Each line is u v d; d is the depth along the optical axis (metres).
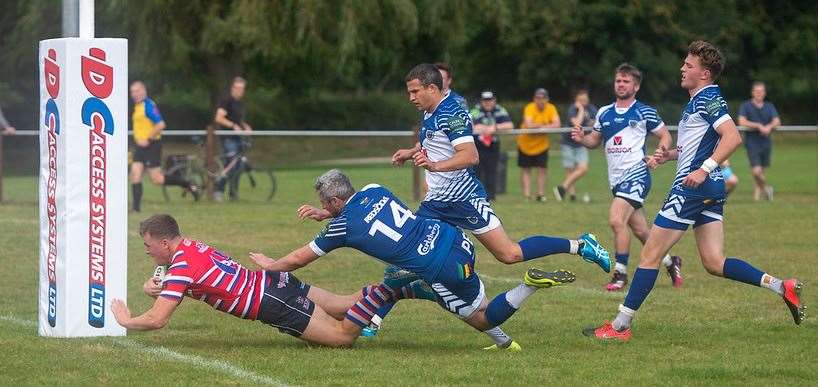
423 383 19.22
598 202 57.16
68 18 22.77
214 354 21.70
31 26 91.00
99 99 22.62
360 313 22.22
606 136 31.61
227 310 21.84
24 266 33.94
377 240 21.33
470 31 136.62
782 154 108.06
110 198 22.94
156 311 21.20
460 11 99.12
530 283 21.48
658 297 29.41
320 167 87.56
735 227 45.50
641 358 21.62
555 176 81.12
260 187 69.19
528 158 58.78
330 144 101.75
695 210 23.58
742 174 82.50
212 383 19.11
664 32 149.38
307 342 22.69
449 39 101.00
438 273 21.36
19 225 43.75
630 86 31.28
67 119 22.42
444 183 24.25
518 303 21.67
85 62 22.42
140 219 47.25
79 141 22.56
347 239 21.53
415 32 94.75
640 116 31.12
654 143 110.06
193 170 59.16
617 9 146.50
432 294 22.17
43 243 23.61
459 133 23.30
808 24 157.00
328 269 34.09
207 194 58.16
